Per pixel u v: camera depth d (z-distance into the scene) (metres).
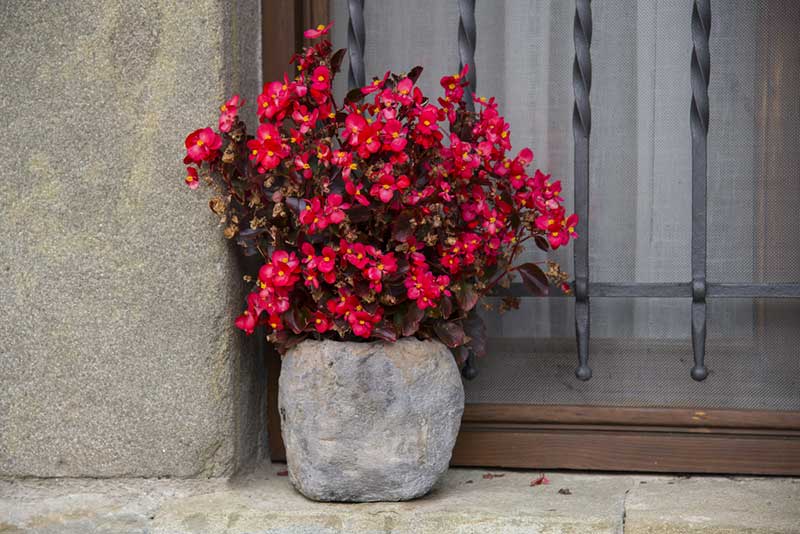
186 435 2.45
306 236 2.33
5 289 2.48
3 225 2.47
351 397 2.28
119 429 2.46
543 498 2.38
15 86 2.46
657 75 2.67
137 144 2.43
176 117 2.42
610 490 2.46
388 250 2.34
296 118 2.31
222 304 2.43
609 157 2.69
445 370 2.33
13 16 2.45
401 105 2.39
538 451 2.64
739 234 2.63
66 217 2.46
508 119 2.73
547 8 2.71
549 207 2.43
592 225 2.70
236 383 2.50
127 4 2.43
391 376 2.28
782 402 2.62
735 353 2.64
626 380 2.69
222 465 2.46
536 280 2.47
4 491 2.49
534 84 2.72
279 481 2.57
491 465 2.65
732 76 2.63
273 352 2.71
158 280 2.44
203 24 2.41
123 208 2.44
